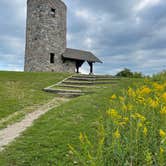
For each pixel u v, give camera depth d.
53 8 35.53
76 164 5.09
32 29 35.16
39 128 7.82
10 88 16.30
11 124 8.69
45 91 17.02
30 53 35.19
